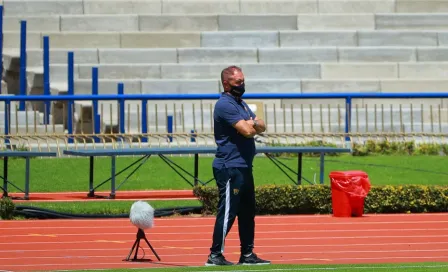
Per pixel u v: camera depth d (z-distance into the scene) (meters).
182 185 55.91
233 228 43.09
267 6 88.06
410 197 47.66
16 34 84.12
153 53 82.31
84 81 77.81
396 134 67.12
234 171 32.56
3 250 37.56
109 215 45.97
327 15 87.00
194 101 77.62
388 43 85.44
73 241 39.81
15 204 46.78
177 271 30.62
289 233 41.88
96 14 86.75
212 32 84.56
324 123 76.25
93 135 61.06
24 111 73.31
